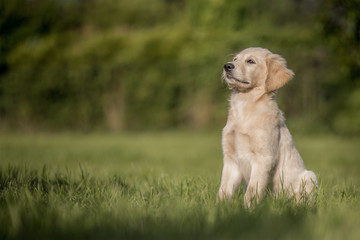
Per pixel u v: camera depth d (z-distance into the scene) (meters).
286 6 22.62
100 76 17.95
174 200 4.05
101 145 12.62
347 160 9.91
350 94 16.59
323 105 17.06
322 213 3.40
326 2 9.02
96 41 18.75
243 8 18.36
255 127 4.62
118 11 25.31
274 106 4.86
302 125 16.53
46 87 18.03
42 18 23.06
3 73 19.44
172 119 17.75
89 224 3.02
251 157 4.65
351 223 3.14
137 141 14.25
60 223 3.04
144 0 25.64
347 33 9.04
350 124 16.28
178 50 17.78
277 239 2.68
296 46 16.53
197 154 10.85
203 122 17.28
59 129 18.16
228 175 4.83
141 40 18.11
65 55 18.59
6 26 21.95
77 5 25.45
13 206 3.40
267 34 16.38
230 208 3.61
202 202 4.08
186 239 2.67
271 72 4.95
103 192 4.30
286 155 4.81
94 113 18.06
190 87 17.44
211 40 17.27
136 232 2.84
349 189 4.97
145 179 5.62
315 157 10.42
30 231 2.84
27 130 18.25
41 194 4.13
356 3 8.48
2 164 6.90
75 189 4.57
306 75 16.77
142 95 17.75
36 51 19.03
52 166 6.92
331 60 16.53
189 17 19.88
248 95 4.98
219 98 16.80
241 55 5.17
